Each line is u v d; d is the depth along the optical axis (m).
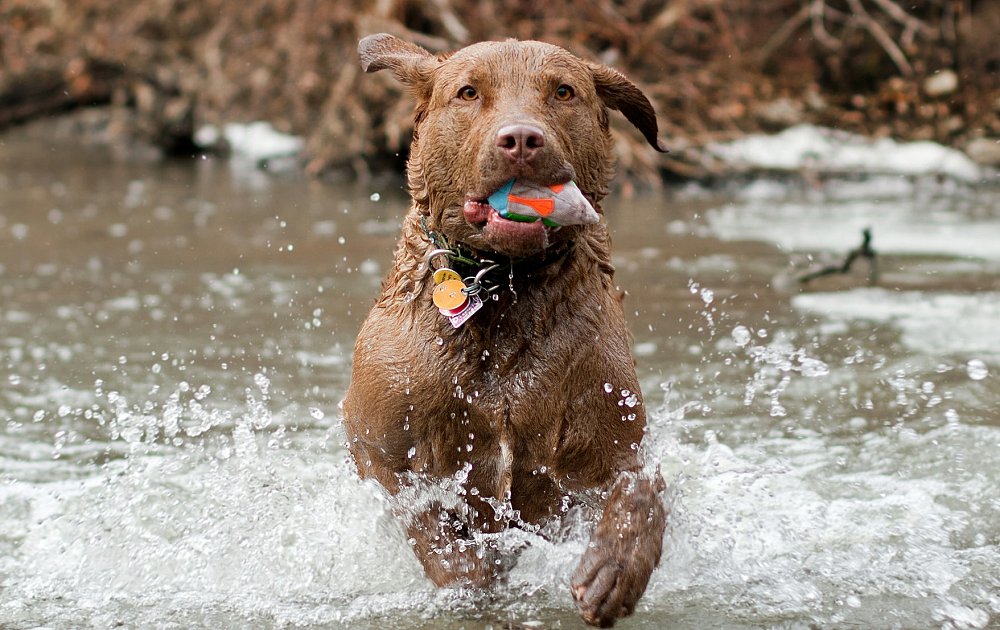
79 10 22.33
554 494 5.67
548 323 5.41
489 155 4.98
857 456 7.23
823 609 5.46
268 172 19.19
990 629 5.23
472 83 5.29
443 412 5.41
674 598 5.61
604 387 5.47
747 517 6.41
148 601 5.62
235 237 13.54
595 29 18.61
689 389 8.33
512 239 4.99
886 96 19.14
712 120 18.88
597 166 5.51
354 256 12.41
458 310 5.29
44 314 10.28
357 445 5.77
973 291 10.81
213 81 20.41
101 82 22.53
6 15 22.94
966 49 19.48
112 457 7.29
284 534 6.25
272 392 8.31
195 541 6.18
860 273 11.59
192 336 9.62
